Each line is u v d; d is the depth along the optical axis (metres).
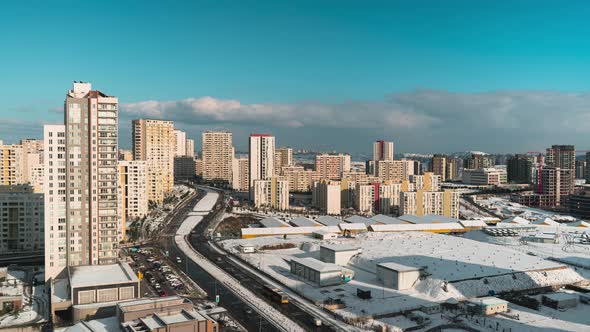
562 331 163.00
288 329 162.88
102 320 157.88
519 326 167.38
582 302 194.88
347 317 173.25
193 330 144.00
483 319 174.00
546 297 191.50
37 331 163.62
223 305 187.38
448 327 164.75
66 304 173.88
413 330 162.12
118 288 179.00
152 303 156.62
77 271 196.00
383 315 177.38
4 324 165.88
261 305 188.38
